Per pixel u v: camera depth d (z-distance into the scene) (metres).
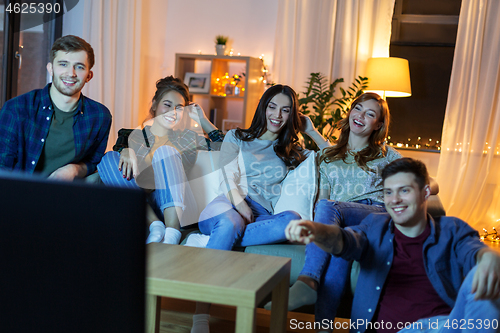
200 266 1.18
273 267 1.22
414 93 4.43
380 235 1.48
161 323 1.80
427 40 4.37
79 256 0.52
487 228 4.12
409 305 1.40
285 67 4.45
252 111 4.55
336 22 4.32
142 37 4.54
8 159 1.99
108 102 3.99
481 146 4.04
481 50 3.99
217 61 4.67
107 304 0.53
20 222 0.52
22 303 0.53
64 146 2.08
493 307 1.18
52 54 2.00
